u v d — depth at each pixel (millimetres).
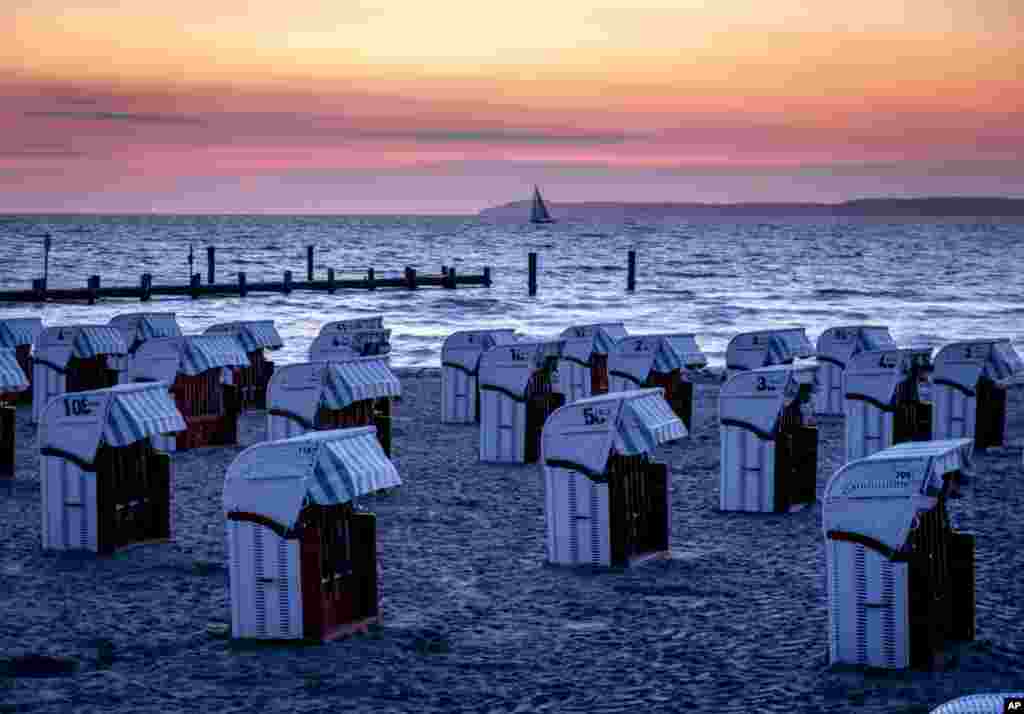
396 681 11492
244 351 28125
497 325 62875
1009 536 17391
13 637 12742
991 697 7746
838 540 11602
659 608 13836
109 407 16094
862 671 11516
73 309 74312
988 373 25266
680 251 177125
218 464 23344
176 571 15344
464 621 13398
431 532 17781
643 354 27938
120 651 12320
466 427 28812
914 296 87812
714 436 27500
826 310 74250
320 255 156500
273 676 11594
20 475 22234
